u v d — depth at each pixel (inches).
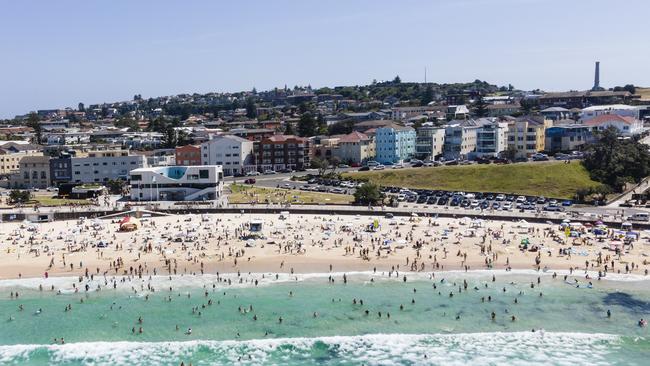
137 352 3275.1
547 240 5438.0
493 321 3666.3
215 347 3324.3
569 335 3459.6
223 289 4247.0
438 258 4955.7
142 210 7027.6
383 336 3440.0
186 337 3454.7
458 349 3294.8
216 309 3865.7
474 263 4815.5
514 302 3964.1
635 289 4185.5
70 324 3646.7
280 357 3213.6
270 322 3661.4
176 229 6131.9
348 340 3398.1
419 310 3841.0
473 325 3609.7
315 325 3617.1
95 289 4271.7
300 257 5022.1
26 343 3385.8
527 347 3316.9
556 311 3814.0
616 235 5408.5
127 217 6402.6
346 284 4340.6
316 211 6948.8
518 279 4421.8
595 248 5147.6
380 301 3993.6
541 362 3147.1
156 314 3791.8
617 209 6811.0
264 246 5378.9
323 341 3385.8
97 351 3282.5
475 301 3991.1
